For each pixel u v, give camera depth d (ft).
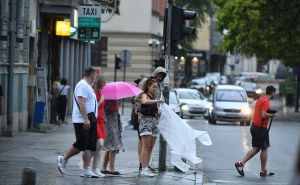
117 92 108.37
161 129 115.75
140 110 109.81
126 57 302.45
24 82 189.78
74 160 125.90
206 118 322.75
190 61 638.12
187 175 114.11
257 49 365.40
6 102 172.45
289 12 331.16
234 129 246.68
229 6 375.04
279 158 151.23
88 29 167.43
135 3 426.51
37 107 195.42
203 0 414.00
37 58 213.46
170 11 120.26
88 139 103.96
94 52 428.97
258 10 345.10
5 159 124.67
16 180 99.86
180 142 116.16
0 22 168.25
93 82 105.60
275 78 629.10
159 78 111.14
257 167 134.31
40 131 191.21
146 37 426.92
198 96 325.62
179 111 233.76
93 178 105.40
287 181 115.34
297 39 339.57
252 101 482.69
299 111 394.32
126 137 193.36
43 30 229.66
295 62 355.15
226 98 290.15
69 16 221.66
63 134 187.21
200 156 152.15
